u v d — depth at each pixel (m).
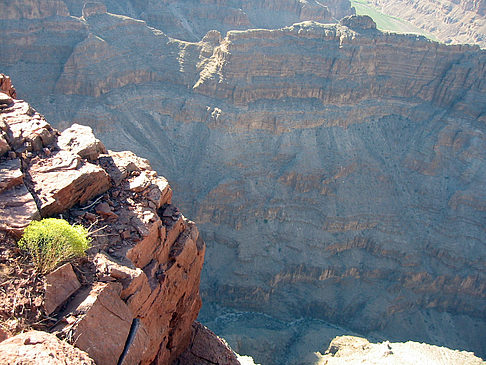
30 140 17.28
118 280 14.55
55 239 13.40
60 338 11.94
